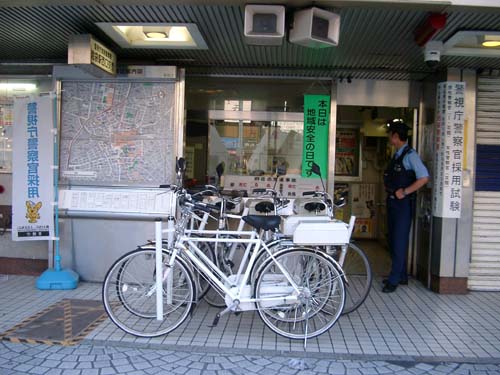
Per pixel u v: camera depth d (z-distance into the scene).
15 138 5.29
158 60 5.57
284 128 6.03
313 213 4.76
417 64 5.32
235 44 4.82
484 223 5.55
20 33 4.68
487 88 5.50
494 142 5.54
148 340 3.93
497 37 4.36
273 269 3.99
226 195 5.17
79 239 5.48
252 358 3.67
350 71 5.72
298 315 4.05
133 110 5.48
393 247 5.49
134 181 5.48
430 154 5.75
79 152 5.54
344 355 3.74
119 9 3.97
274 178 6.03
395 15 3.93
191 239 3.96
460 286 5.43
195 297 3.99
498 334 4.25
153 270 4.05
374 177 8.48
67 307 4.65
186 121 6.06
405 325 4.44
